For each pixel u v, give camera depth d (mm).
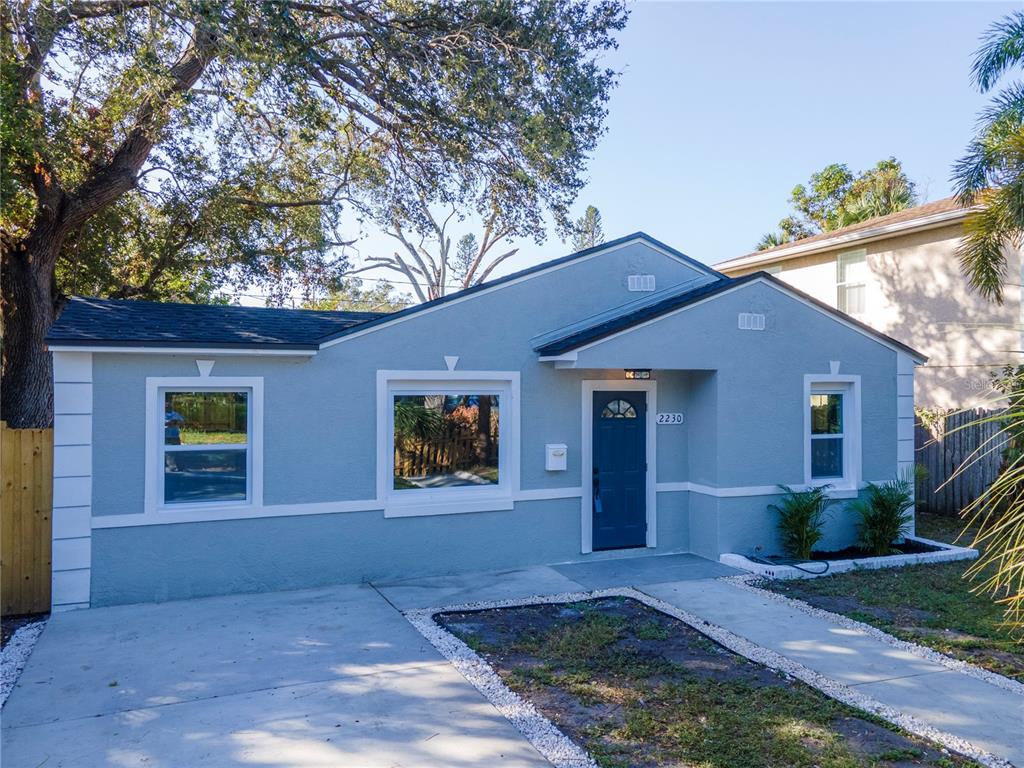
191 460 7992
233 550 8062
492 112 13383
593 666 6004
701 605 7789
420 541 8922
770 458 10094
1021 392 3883
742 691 5508
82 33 11273
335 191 17250
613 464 10078
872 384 10891
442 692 5445
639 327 9266
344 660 6094
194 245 16938
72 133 12617
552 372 9664
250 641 6539
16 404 12930
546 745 4621
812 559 9977
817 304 10398
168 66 11992
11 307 13047
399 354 8812
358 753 4508
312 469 8414
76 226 13820
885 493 10445
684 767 4352
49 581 7512
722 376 9797
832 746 4617
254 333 8422
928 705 5293
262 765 4359
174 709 5121
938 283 15539
